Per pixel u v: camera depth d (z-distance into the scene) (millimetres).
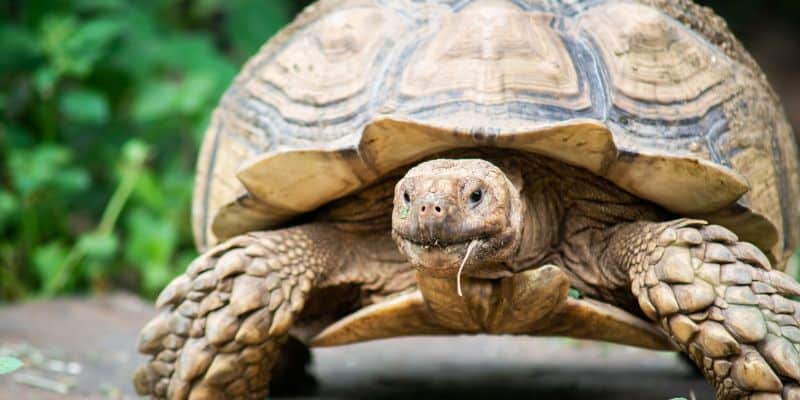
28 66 11156
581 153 4914
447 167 4609
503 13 5426
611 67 5340
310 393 6527
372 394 6469
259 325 5145
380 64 5484
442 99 5117
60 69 10828
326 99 5527
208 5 12930
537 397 6277
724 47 6137
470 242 4516
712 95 5555
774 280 4820
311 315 5711
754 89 6051
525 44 5281
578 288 5344
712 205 5141
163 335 5277
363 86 5441
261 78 6109
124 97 12117
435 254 4512
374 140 4965
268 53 6363
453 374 7277
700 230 4988
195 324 5191
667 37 5594
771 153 5863
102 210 11844
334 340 5527
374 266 5520
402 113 5137
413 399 6262
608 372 7332
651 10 5695
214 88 11805
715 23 6219
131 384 6680
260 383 5387
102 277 10719
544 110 5055
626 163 4941
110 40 11586
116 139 12047
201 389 5234
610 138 4812
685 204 5156
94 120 11039
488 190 4539
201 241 6262
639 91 5305
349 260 5535
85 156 12023
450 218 4422
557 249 5391
